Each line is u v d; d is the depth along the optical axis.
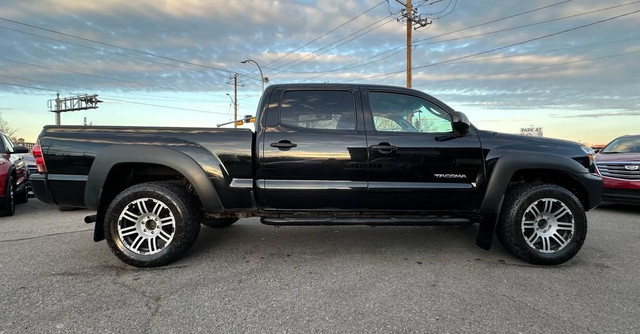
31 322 2.56
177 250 3.68
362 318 2.66
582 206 3.84
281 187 3.75
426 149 3.81
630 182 6.56
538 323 2.60
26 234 5.05
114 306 2.82
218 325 2.56
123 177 3.94
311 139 3.80
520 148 3.89
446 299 2.98
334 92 3.99
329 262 3.86
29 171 9.05
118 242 3.63
